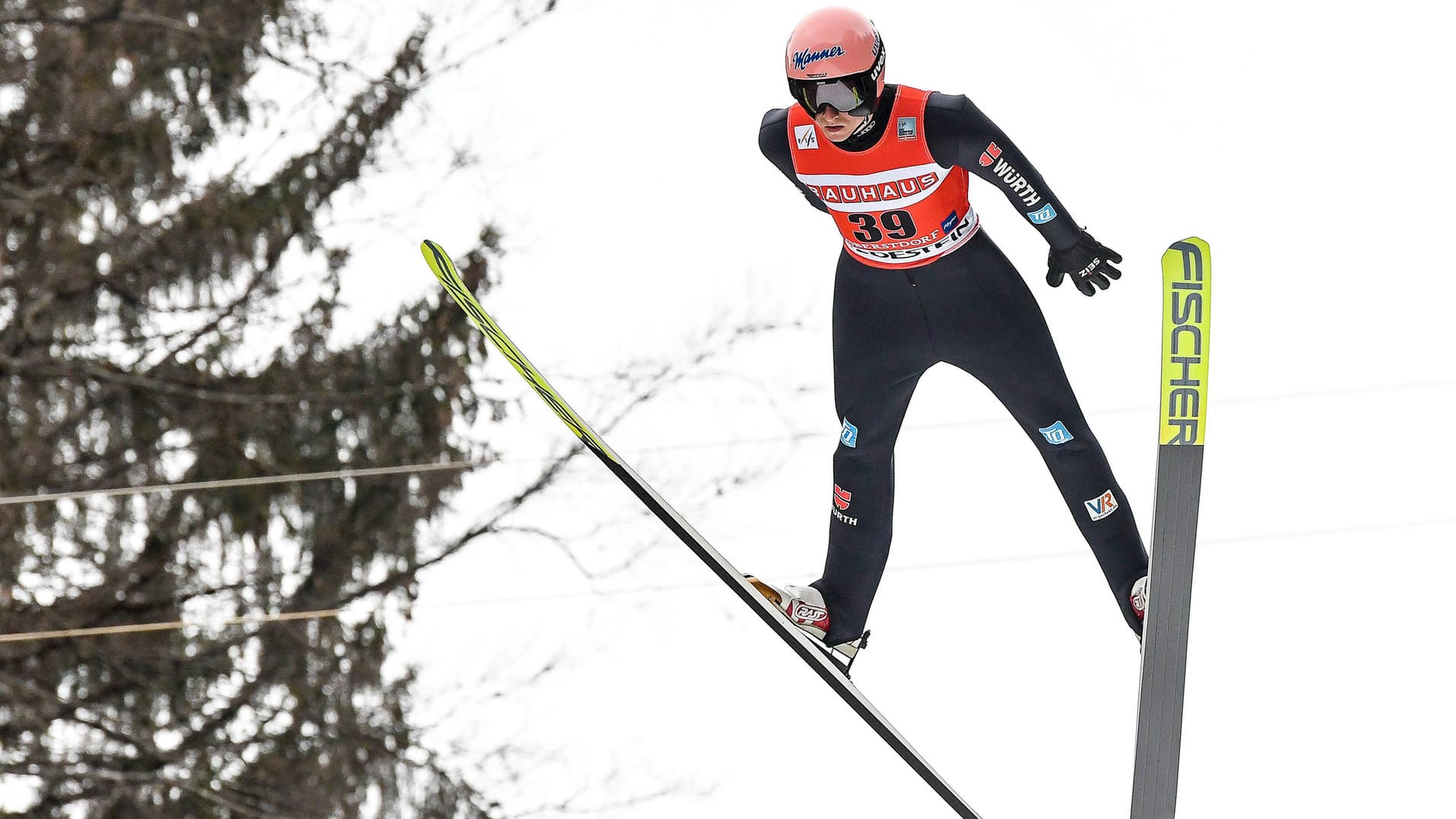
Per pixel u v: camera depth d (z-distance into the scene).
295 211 37.72
